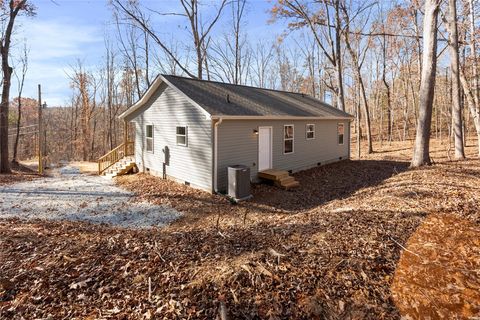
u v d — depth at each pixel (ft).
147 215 28.37
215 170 35.42
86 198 34.63
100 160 54.03
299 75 131.44
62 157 139.44
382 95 119.96
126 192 37.65
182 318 9.99
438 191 25.20
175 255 14.89
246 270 12.60
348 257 13.76
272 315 10.04
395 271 12.59
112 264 14.01
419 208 20.89
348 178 43.34
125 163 53.72
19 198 34.24
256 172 40.73
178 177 41.32
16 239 17.84
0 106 53.57
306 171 48.80
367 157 64.95
